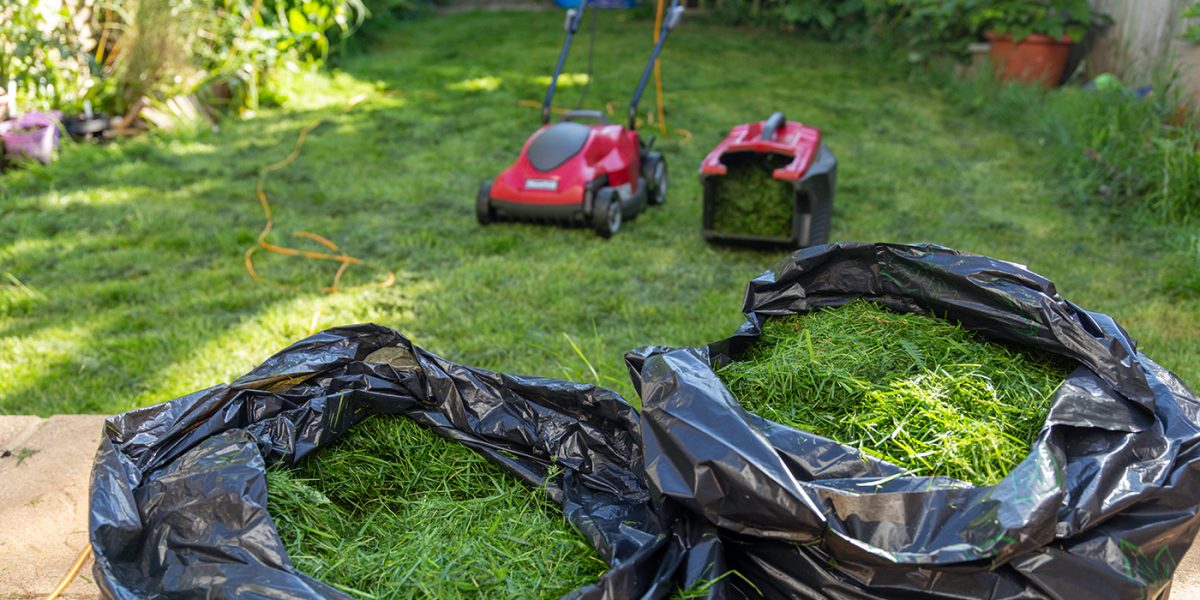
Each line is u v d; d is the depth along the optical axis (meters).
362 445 2.01
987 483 1.49
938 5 7.31
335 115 6.60
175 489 1.60
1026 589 1.36
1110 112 5.14
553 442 1.96
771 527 1.44
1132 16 6.36
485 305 3.56
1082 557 1.37
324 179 5.25
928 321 1.91
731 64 8.25
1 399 2.87
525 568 1.63
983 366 1.77
